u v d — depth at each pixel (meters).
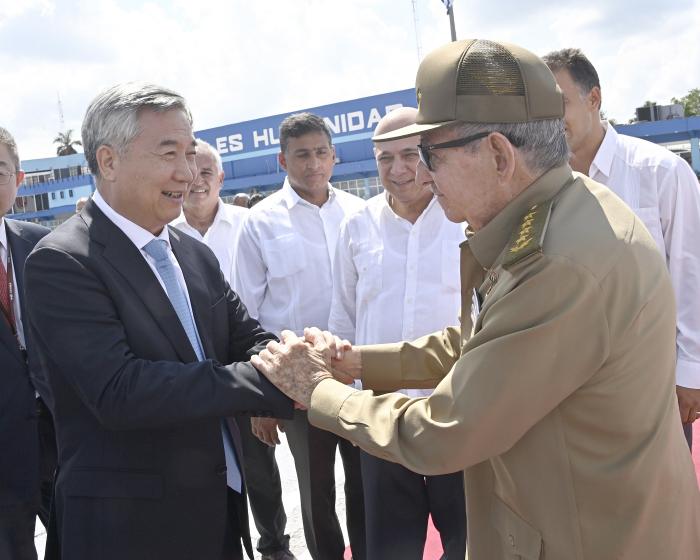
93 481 1.81
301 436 2.99
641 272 1.37
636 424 1.38
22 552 2.72
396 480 2.66
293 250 3.42
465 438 1.38
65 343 1.75
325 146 3.46
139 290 1.86
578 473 1.40
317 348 1.98
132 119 1.81
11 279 2.91
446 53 1.50
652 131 21.94
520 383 1.34
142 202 1.87
